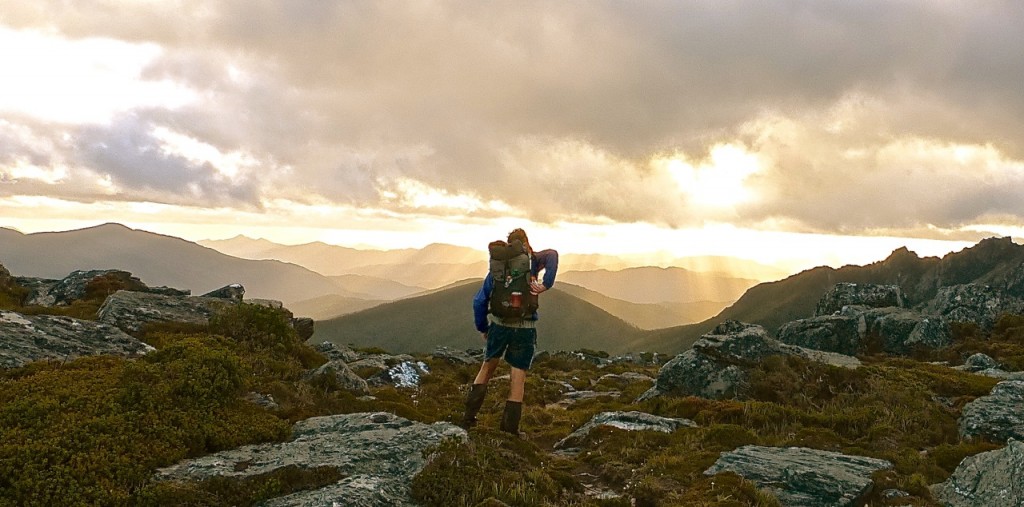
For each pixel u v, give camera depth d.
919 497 10.02
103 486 7.80
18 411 9.34
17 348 13.13
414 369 24.52
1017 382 16.05
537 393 21.91
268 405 12.61
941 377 18.80
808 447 12.52
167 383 10.91
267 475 8.57
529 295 11.85
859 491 9.71
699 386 17.89
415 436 10.25
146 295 20.20
